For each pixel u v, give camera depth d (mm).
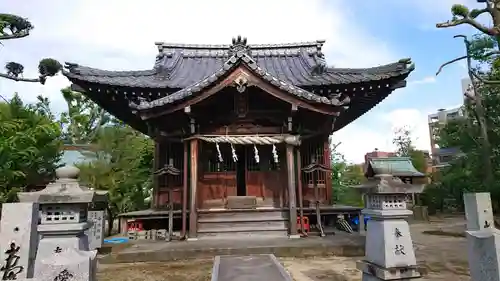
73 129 32656
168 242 11523
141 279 7820
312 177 15016
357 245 10320
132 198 18469
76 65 13562
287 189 13578
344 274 7898
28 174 12023
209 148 13852
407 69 13961
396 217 5465
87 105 34188
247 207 12820
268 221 12656
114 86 13836
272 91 12125
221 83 11969
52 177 12820
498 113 21062
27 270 4555
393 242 5352
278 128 13305
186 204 12492
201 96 12031
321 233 12328
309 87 14703
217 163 13844
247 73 11992
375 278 5398
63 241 4699
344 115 18172
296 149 13438
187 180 13305
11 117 12609
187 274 8203
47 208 4852
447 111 51438
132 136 20656
